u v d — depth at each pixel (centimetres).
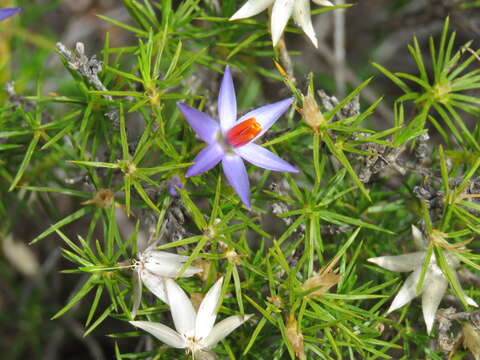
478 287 14
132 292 12
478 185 13
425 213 12
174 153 13
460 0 22
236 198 13
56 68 23
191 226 14
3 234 18
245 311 13
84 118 13
